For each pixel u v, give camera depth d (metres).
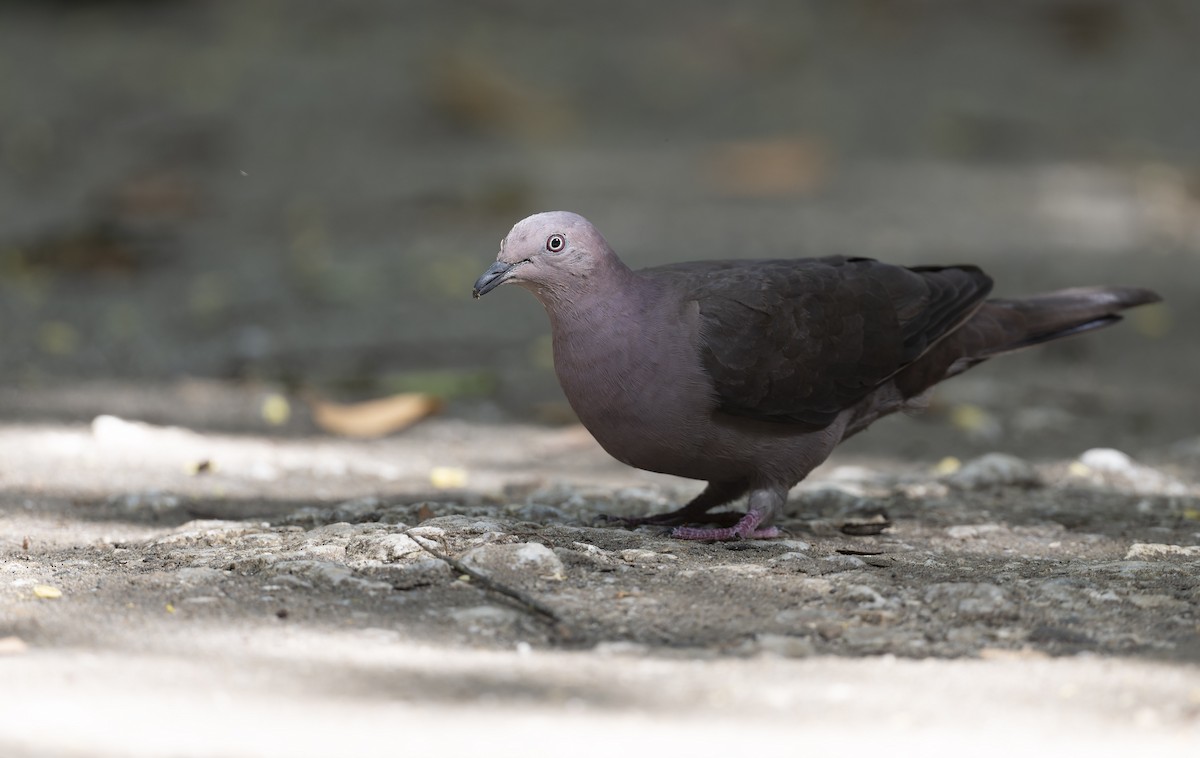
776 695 5.99
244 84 29.36
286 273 18.44
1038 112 28.23
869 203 21.98
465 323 16.50
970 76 31.02
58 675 6.07
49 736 5.45
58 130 25.80
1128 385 14.44
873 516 9.48
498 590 7.23
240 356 14.98
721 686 6.08
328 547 7.84
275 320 16.42
